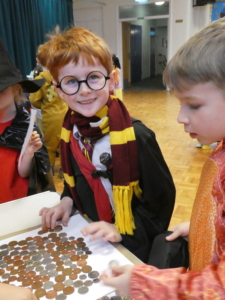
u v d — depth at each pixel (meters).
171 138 3.50
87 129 0.75
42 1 5.51
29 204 0.89
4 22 4.57
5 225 0.78
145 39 10.09
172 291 0.37
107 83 0.69
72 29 0.73
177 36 7.29
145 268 0.42
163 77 0.46
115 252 0.63
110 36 7.91
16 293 0.48
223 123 0.40
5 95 0.93
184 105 0.44
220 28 0.39
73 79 0.66
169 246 0.69
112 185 0.77
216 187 0.46
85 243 0.66
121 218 0.73
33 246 0.65
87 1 7.70
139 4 7.45
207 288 0.35
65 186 0.91
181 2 7.00
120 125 0.73
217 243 0.46
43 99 2.47
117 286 0.42
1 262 0.60
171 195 0.83
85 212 0.86
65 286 0.53
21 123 1.04
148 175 0.76
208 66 0.37
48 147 2.55
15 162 1.05
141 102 6.00
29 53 5.21
